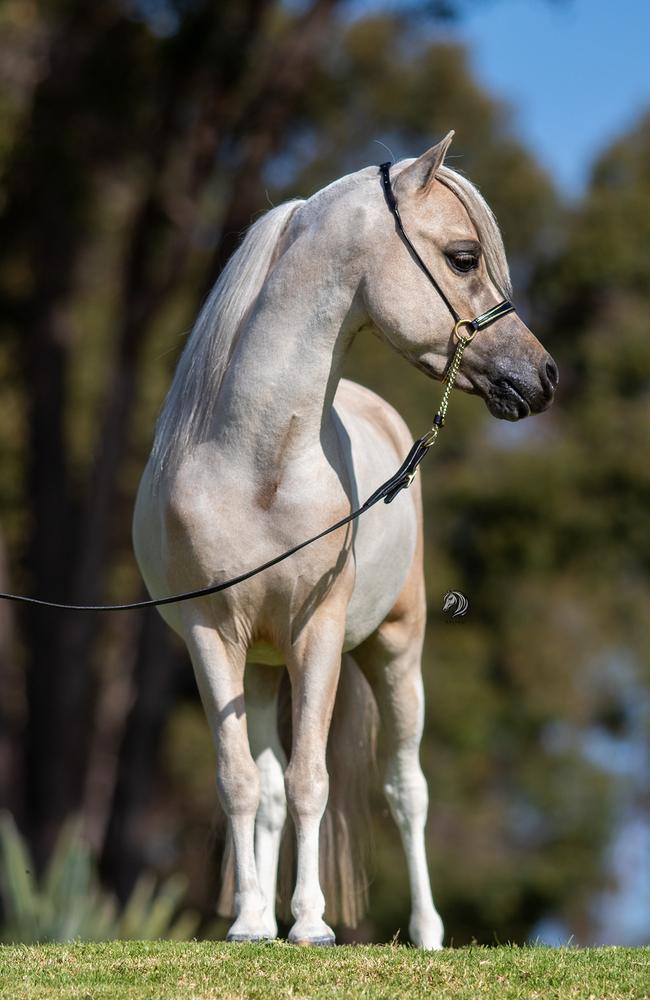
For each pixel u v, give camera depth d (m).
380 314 5.41
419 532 6.78
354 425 6.23
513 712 21.02
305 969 4.91
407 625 6.73
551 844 20.97
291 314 5.43
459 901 19.44
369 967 4.97
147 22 16.36
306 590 5.45
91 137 16.55
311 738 5.39
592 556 21.86
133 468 18.05
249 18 16.23
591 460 21.78
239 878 5.40
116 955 5.30
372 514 6.04
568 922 21.22
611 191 23.77
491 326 5.52
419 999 4.60
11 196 16.62
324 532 5.36
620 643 21.95
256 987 4.67
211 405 5.53
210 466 5.48
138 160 16.92
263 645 5.67
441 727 19.98
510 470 21.06
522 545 21.16
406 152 20.80
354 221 5.41
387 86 20.11
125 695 18.70
